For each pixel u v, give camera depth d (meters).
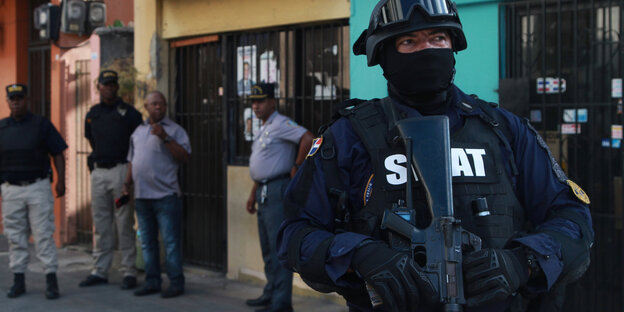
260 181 4.56
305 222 1.70
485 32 4.06
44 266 5.27
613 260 3.73
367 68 4.58
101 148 5.58
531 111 3.96
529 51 3.97
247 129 5.58
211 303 5.03
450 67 1.63
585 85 3.80
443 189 1.51
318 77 5.06
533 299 1.69
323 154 1.69
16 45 8.23
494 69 4.04
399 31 1.61
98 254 5.73
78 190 7.27
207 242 5.98
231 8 5.53
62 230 7.42
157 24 6.08
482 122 1.66
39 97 8.16
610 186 3.73
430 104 1.67
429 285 1.44
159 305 5.01
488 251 1.44
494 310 1.55
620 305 3.71
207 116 5.93
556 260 1.51
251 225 5.48
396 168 1.59
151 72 6.11
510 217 1.58
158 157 5.14
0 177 5.30
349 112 1.70
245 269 5.56
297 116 5.22
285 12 5.13
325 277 1.57
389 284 1.44
